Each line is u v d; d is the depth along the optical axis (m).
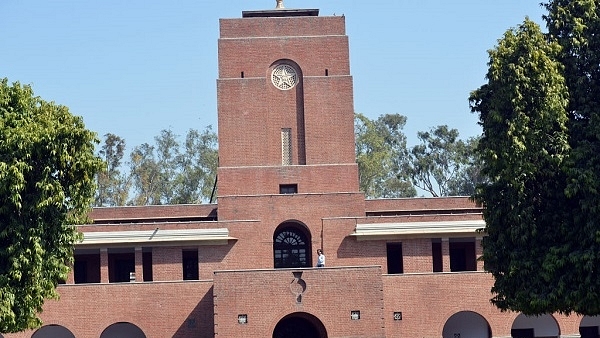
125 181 132.00
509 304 55.38
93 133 55.69
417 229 76.69
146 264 78.38
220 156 78.44
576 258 51.94
